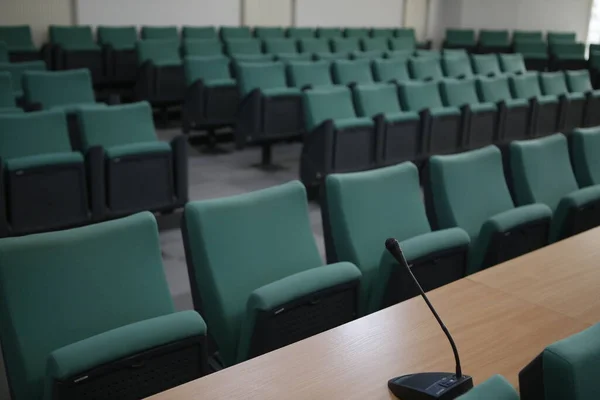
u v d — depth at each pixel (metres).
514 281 1.96
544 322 1.68
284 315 1.82
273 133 5.09
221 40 8.47
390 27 11.20
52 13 7.58
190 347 1.65
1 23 7.25
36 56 6.93
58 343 1.63
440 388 1.26
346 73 6.13
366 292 2.30
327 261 2.38
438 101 5.55
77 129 3.92
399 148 4.66
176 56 7.27
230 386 1.33
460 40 11.48
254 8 9.23
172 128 7.06
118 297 1.76
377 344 1.53
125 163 3.39
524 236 2.55
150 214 1.90
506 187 2.95
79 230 1.75
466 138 5.14
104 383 1.50
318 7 10.03
